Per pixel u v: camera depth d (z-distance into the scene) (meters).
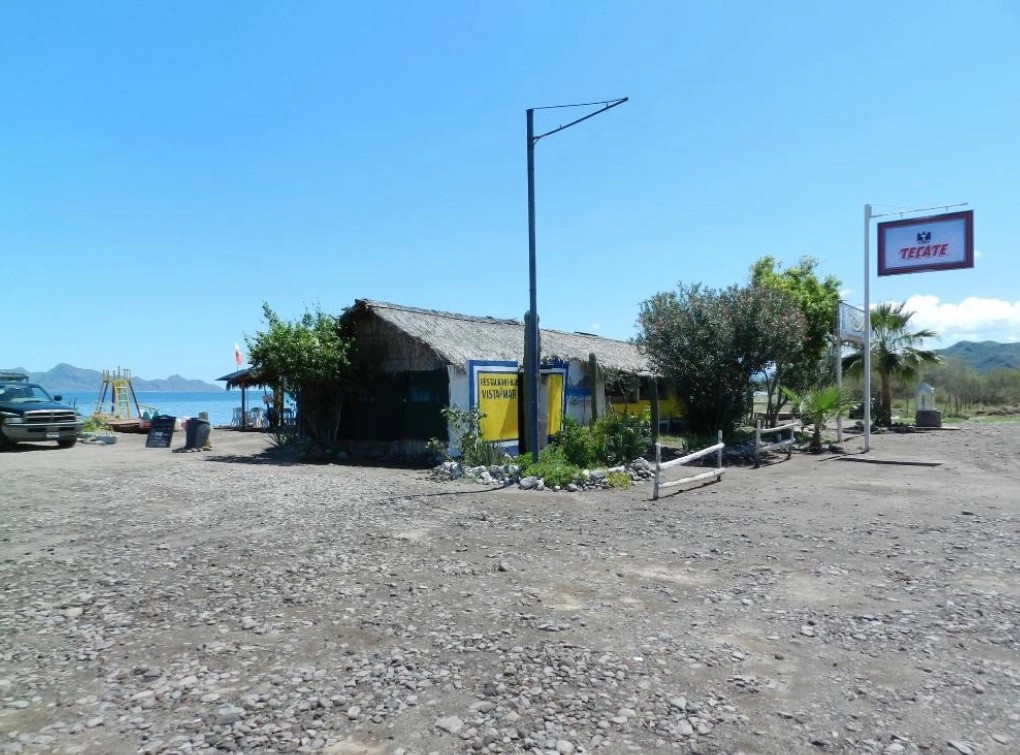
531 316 13.73
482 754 3.54
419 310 19.48
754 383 20.88
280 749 3.60
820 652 4.83
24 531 8.86
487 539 8.30
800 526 9.05
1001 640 5.04
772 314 18.80
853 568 6.99
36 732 3.79
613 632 5.22
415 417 17.48
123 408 37.75
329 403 18.98
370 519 9.51
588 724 3.83
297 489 12.38
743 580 6.58
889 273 18.34
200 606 5.86
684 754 3.53
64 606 5.88
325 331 18.08
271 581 6.54
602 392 21.83
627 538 8.36
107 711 4.03
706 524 9.19
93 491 12.29
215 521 9.41
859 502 10.88
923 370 29.97
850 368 29.16
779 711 3.98
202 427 21.20
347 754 3.55
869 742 3.64
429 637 5.13
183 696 4.21
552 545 8.00
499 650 4.87
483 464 14.33
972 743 3.63
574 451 14.52
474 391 17.48
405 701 4.12
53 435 21.61
